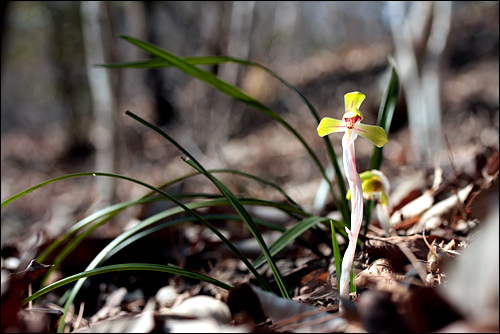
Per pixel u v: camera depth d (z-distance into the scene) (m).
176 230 3.10
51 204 8.03
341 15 23.64
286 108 14.02
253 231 1.60
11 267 2.89
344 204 2.09
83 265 2.79
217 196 2.11
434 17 5.55
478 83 11.37
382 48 17.75
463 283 1.03
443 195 2.50
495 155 2.26
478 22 14.15
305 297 1.71
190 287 2.39
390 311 1.07
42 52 16.52
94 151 15.17
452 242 1.70
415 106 5.93
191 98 9.40
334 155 2.12
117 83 6.24
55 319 1.74
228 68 8.61
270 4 11.97
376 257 1.77
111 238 2.86
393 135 9.39
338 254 1.48
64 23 15.17
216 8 8.72
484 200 1.11
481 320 0.98
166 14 12.20
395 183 3.68
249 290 1.30
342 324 1.12
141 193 6.93
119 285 2.54
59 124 19.42
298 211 2.08
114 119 6.28
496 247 1.00
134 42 2.05
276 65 14.73
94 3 6.02
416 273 1.42
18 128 21.66
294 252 2.60
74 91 16.06
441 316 1.02
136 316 1.25
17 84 20.64
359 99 1.38
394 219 2.54
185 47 12.07
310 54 21.80
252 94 12.41
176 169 8.34
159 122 11.23
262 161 9.78
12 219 6.97
